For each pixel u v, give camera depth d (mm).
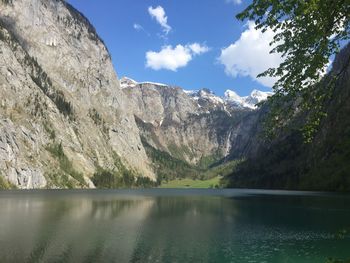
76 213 86188
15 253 43688
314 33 12734
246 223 73562
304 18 12938
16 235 54812
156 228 65375
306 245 51844
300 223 73750
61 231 59469
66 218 76125
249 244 52156
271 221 76875
